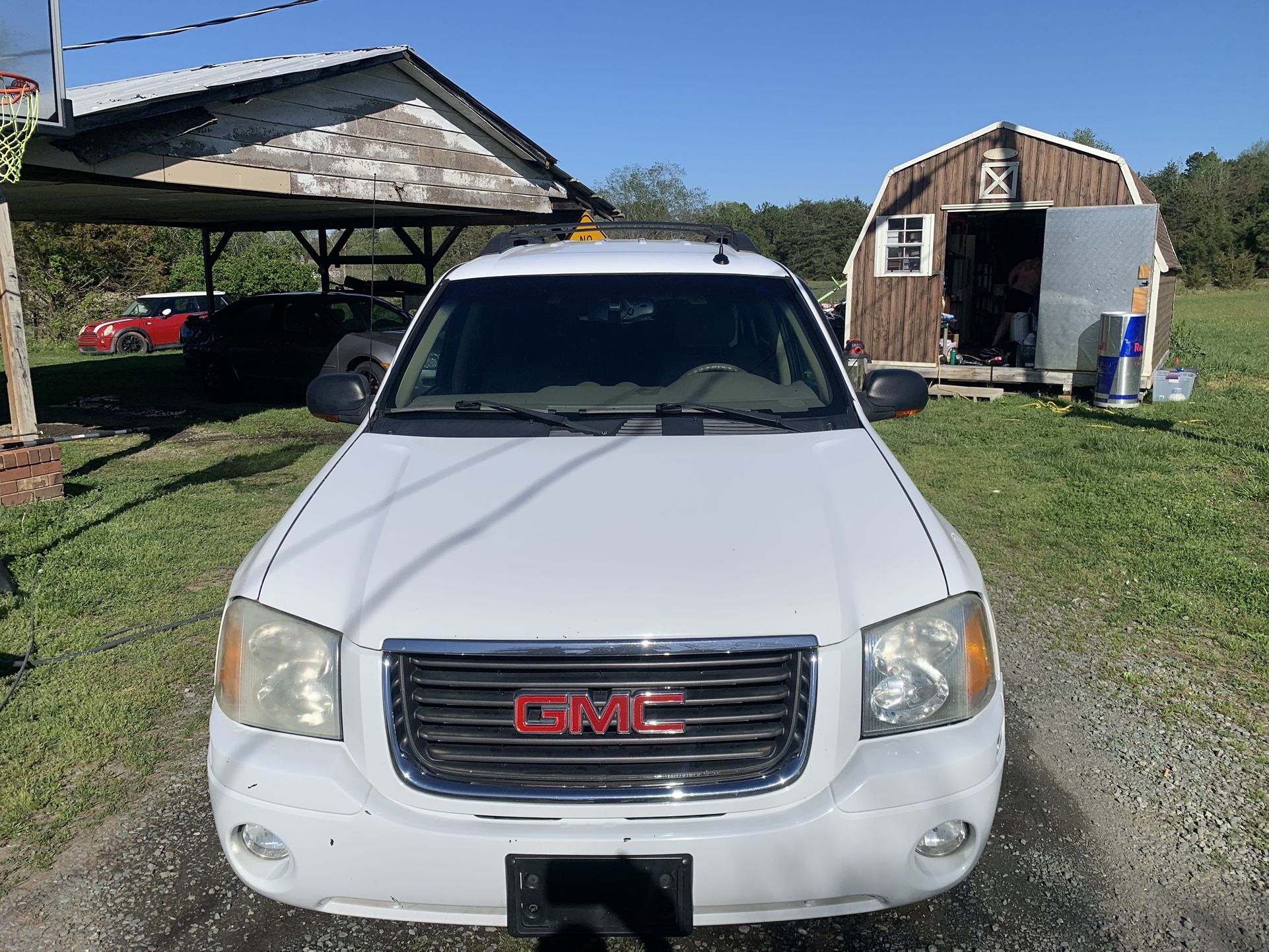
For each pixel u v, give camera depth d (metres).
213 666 4.35
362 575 2.31
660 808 2.10
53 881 2.88
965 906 2.75
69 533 6.42
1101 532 6.30
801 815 2.10
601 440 2.99
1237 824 3.12
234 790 2.19
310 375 12.77
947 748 2.18
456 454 2.90
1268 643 4.55
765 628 2.14
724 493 2.59
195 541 6.27
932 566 2.33
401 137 11.87
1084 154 12.09
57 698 4.02
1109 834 3.08
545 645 2.12
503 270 3.80
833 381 3.35
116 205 13.05
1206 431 9.93
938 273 13.25
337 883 2.14
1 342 7.30
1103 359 11.82
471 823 2.10
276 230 18.58
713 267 3.79
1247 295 48.03
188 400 13.84
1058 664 4.36
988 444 9.48
